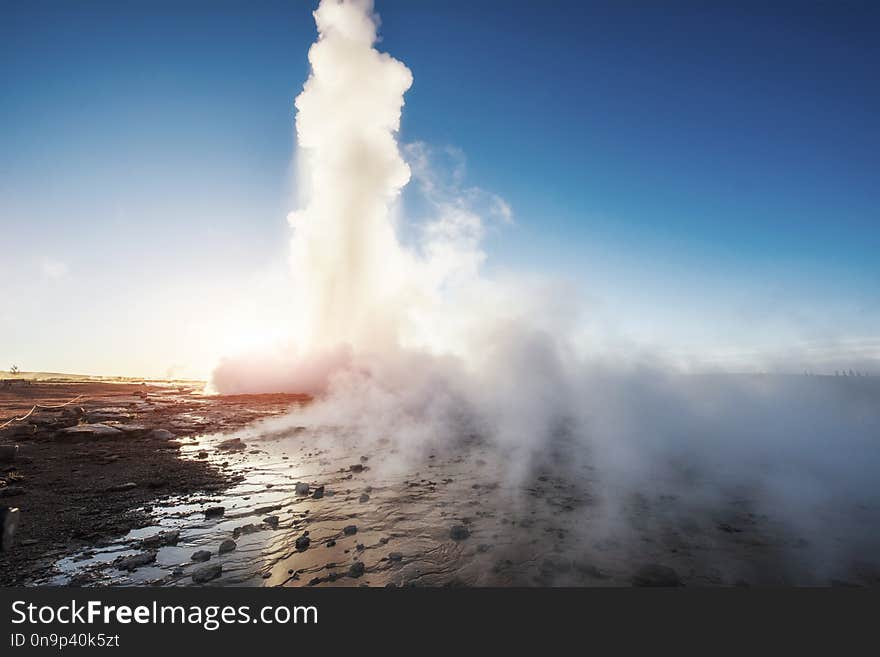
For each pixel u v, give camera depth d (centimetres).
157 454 1006
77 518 590
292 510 634
